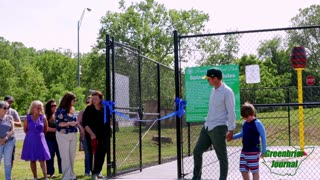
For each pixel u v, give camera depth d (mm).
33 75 70750
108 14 43938
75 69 83312
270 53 12766
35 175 8875
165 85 12469
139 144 9625
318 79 14992
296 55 11211
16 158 14203
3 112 8461
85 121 8641
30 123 8633
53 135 9758
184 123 12844
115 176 8594
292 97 14812
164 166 10602
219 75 6703
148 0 44500
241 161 6652
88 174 9758
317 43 14953
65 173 8367
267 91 14062
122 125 9117
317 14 40469
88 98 9547
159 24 44656
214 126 6703
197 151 6984
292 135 13961
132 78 9562
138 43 42438
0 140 8344
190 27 45250
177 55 8086
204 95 7863
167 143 12953
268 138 13578
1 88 71750
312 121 15086
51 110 9805
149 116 10852
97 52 44438
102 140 8570
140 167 9594
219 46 9625
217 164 10312
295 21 41219
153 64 11195
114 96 8570
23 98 65875
